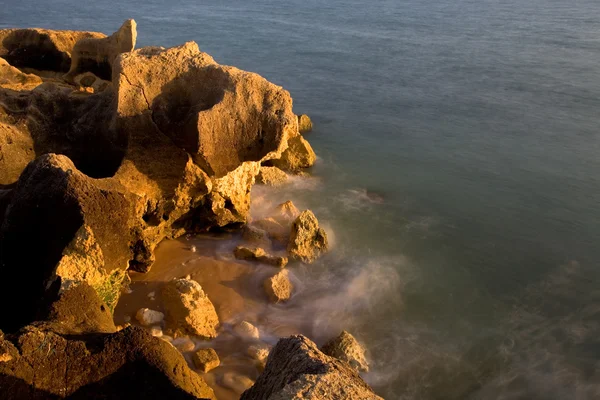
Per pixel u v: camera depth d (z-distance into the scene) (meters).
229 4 85.56
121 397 10.20
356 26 68.44
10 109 19.61
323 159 29.44
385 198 25.62
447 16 76.19
